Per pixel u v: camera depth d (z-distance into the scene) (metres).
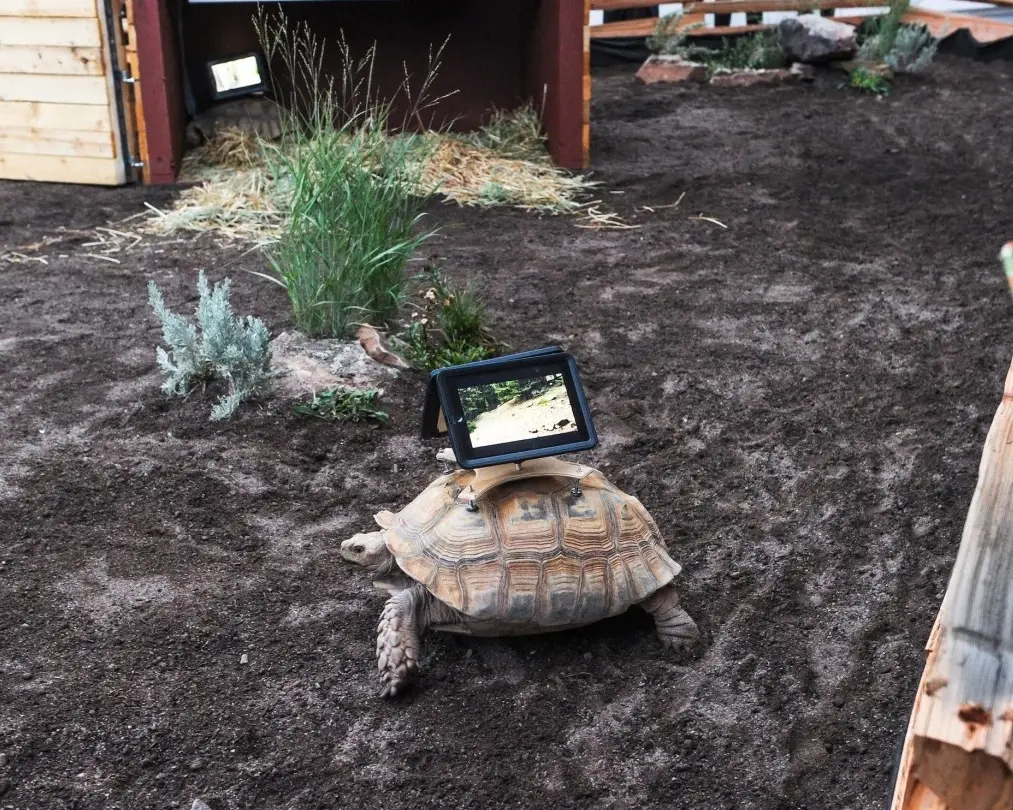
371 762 1.60
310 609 1.96
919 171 5.05
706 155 5.36
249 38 5.63
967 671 0.76
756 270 3.80
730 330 3.26
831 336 3.21
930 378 2.91
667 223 4.36
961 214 4.44
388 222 3.21
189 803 1.51
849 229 4.26
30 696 1.71
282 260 3.65
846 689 1.75
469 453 1.72
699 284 3.66
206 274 3.73
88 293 3.53
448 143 5.25
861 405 2.77
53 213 4.47
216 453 2.49
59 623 1.90
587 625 1.87
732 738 1.65
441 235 4.19
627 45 7.76
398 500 2.34
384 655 1.71
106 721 1.67
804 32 7.07
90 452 2.48
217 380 2.79
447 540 1.70
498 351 3.05
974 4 8.50
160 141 4.84
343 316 3.06
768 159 5.27
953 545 2.16
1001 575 0.81
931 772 0.75
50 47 4.68
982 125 5.86
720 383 2.90
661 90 6.86
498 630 1.72
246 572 2.07
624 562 1.73
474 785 1.55
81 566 2.07
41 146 4.85
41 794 1.52
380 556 1.79
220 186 4.71
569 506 1.74
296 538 2.19
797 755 1.61
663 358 3.05
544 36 5.29
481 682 1.77
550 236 4.21
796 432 2.63
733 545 2.18
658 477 2.44
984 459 0.92
